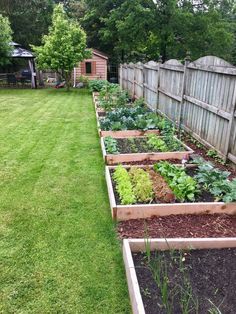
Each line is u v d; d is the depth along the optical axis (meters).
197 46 19.53
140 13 18.16
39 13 23.75
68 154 5.23
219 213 3.16
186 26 18.62
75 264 2.50
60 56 14.88
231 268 2.27
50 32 15.72
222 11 22.05
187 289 2.05
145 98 10.06
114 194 3.42
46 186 3.93
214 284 2.12
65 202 3.51
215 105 4.87
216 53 19.80
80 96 13.66
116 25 18.95
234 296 2.02
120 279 2.34
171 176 3.67
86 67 19.44
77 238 2.84
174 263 2.32
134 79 11.98
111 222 3.09
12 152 5.34
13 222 3.09
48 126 7.36
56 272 2.41
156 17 18.75
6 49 15.53
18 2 23.14
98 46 23.72
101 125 6.33
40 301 2.14
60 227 3.01
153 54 20.80
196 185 3.45
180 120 6.48
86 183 4.03
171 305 1.94
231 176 4.12
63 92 15.32
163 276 2.18
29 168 4.56
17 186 3.92
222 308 1.92
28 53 16.88
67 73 15.71
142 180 3.49
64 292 2.22
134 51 21.98
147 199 3.22
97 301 2.15
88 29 23.05
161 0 18.39
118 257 2.58
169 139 5.35
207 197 3.32
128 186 3.39
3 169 4.52
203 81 5.32
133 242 2.44
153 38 19.81
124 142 5.44
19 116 8.62
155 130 6.07
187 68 6.00
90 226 3.03
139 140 5.54
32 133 6.68
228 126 4.43
